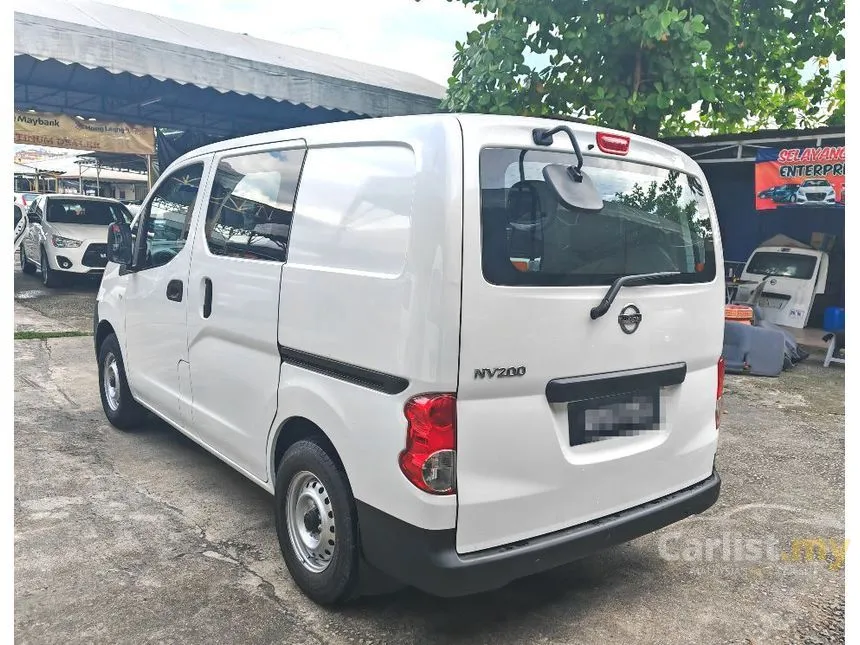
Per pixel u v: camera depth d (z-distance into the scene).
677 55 7.65
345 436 2.64
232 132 14.04
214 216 3.69
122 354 4.83
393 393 2.43
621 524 2.79
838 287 11.58
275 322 3.06
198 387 3.83
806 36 9.17
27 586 3.04
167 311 4.09
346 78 10.60
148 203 4.45
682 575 3.40
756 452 5.29
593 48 7.65
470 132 2.38
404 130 2.53
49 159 22.33
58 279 12.20
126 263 4.56
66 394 6.08
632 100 7.69
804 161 8.85
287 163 3.19
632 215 2.87
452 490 2.35
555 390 2.54
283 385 3.03
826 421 6.16
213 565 3.27
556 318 2.53
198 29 11.62
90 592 3.01
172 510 3.85
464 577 2.37
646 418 2.91
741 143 9.37
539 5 7.56
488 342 2.37
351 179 2.75
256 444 3.31
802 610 3.12
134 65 8.18
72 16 8.83
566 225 2.61
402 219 2.45
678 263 3.05
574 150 2.54
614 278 2.75
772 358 8.01
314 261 2.86
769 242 11.65
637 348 2.81
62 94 11.83
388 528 2.48
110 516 3.75
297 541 3.07
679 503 3.04
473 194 2.35
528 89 8.12
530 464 2.52
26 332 8.58
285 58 11.09
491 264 2.37
